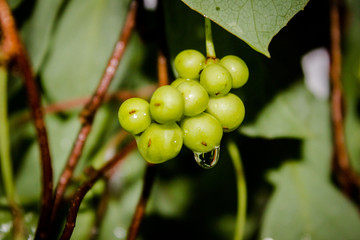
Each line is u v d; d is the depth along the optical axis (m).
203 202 0.30
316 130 0.28
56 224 0.26
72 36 0.27
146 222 0.29
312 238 0.27
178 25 0.24
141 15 0.26
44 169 0.23
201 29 0.25
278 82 0.26
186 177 0.30
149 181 0.25
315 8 0.28
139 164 0.28
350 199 0.28
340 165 0.28
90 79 0.27
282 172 0.28
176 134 0.21
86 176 0.25
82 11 0.27
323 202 0.28
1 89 0.25
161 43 0.25
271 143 0.28
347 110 0.30
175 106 0.21
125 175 0.28
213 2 0.22
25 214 0.26
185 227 0.30
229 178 0.30
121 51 0.25
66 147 0.27
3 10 0.24
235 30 0.21
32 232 0.26
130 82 0.28
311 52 0.28
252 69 0.26
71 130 0.27
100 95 0.25
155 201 0.29
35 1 0.26
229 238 0.30
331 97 0.28
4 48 0.24
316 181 0.28
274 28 0.21
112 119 0.28
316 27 0.28
